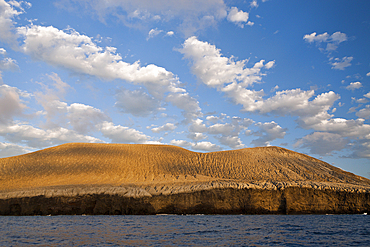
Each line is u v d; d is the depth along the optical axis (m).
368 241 24.98
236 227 33.75
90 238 25.45
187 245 22.36
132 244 22.64
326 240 25.33
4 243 22.94
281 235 27.89
